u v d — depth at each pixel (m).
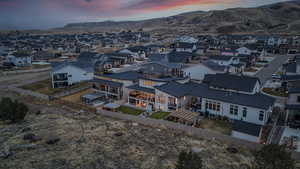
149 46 107.50
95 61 72.56
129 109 36.59
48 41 164.62
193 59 77.75
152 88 37.69
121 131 27.92
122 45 142.25
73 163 20.30
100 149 23.06
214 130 27.92
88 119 32.34
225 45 107.62
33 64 83.62
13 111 30.20
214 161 20.77
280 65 68.81
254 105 27.88
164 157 21.59
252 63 73.12
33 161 20.52
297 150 22.31
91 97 40.19
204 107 33.00
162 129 28.58
